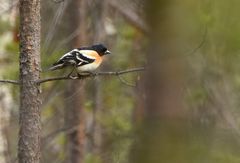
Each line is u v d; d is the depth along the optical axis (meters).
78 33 21.62
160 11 4.51
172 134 4.36
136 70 9.59
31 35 10.23
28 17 10.22
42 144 22.38
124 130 23.36
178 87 4.45
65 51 19.59
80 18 21.84
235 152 5.21
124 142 21.59
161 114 4.39
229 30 4.79
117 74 9.71
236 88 14.13
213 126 5.63
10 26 22.97
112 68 25.19
